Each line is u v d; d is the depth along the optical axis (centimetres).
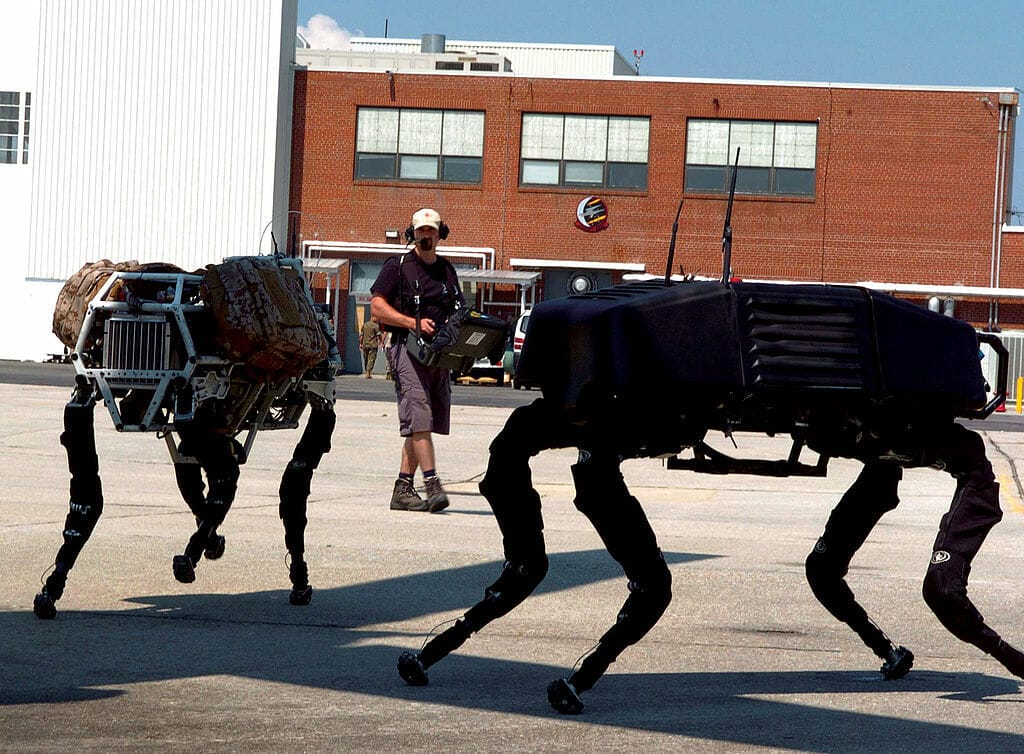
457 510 1112
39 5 4941
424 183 4834
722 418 497
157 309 640
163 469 1349
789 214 4691
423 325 1066
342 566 814
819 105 4669
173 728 470
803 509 1191
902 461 529
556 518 1073
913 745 466
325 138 4869
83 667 557
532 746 454
